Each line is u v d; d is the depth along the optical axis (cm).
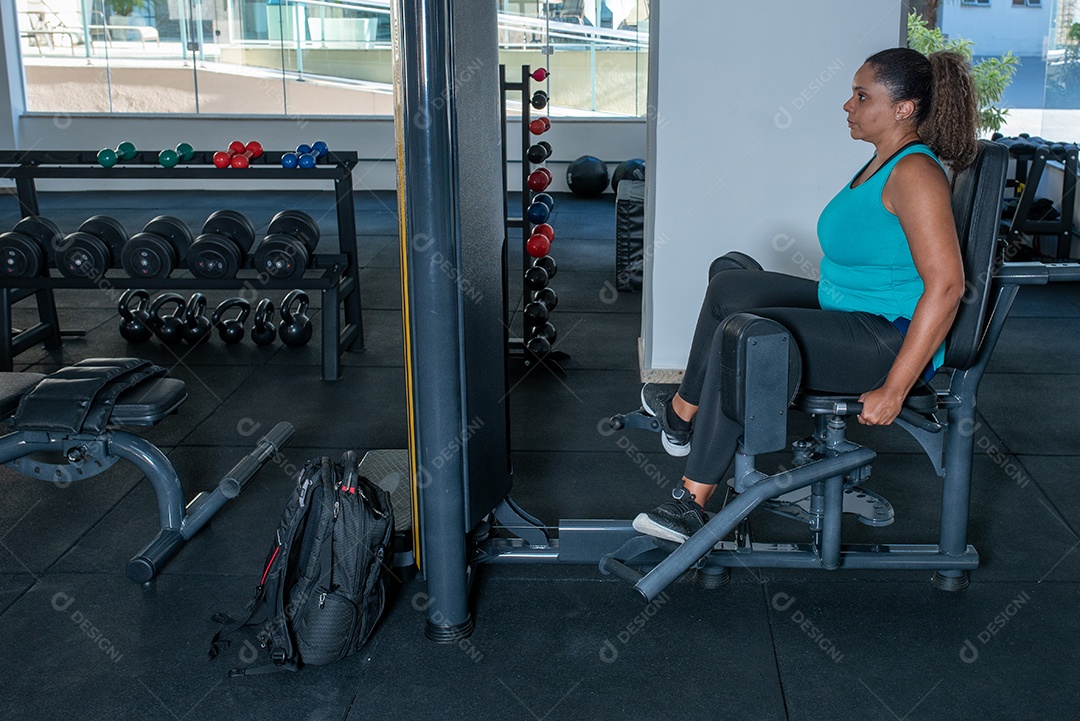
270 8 876
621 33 875
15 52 860
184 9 874
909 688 190
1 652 203
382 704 186
